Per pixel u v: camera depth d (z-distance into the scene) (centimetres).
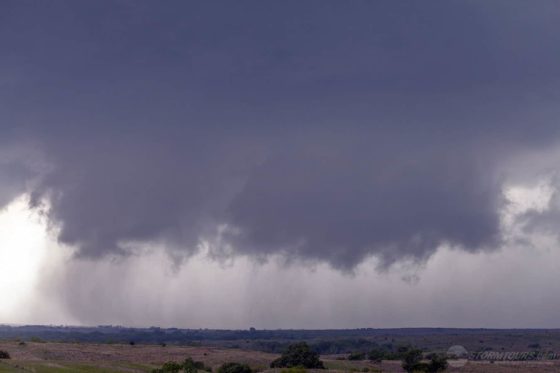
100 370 12362
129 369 13062
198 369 13888
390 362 18088
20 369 11575
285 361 15088
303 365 14938
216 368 15200
